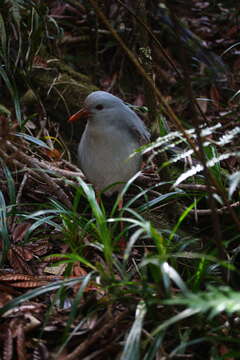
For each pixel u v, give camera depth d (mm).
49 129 9875
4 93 9992
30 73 10219
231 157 9094
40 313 5949
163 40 12219
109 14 11719
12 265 6820
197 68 12188
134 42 11672
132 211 5562
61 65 10711
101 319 5578
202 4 13664
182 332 5664
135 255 7410
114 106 7699
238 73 11867
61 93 10133
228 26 13195
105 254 5602
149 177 8883
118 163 7812
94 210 5898
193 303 3850
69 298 6223
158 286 5277
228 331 5570
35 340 5617
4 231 6695
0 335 5562
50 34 11148
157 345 5039
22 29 10055
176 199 7680
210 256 5203
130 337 4973
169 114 5031
